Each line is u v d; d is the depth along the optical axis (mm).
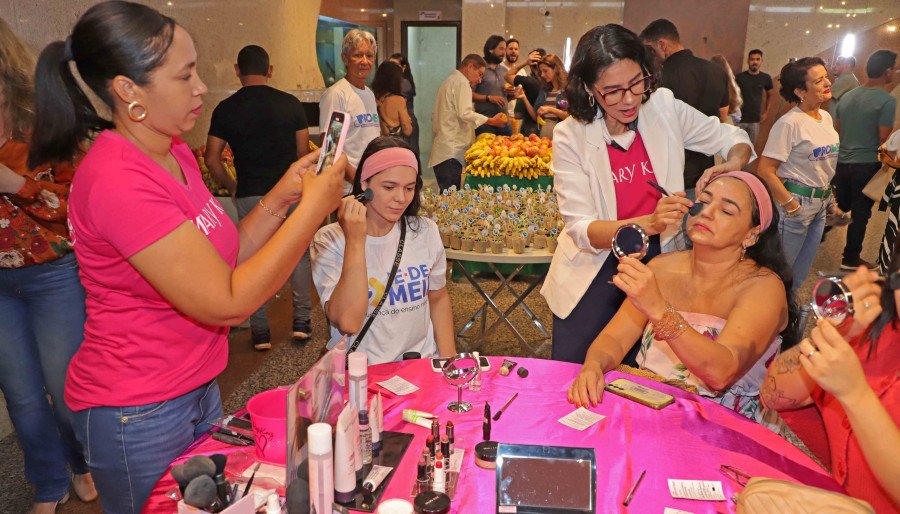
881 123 5973
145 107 1451
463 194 4410
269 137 4246
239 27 6570
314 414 1322
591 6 11258
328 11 9477
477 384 1885
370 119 4789
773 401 1804
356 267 2193
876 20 10453
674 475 1461
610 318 2732
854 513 1038
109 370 1569
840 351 1259
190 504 1147
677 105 2672
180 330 1596
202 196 1682
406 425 1684
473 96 8031
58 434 2596
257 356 4309
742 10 10852
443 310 2580
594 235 2457
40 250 2260
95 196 1405
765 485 1115
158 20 1433
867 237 7359
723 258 2117
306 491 1250
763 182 2070
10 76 2184
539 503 1321
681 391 1883
